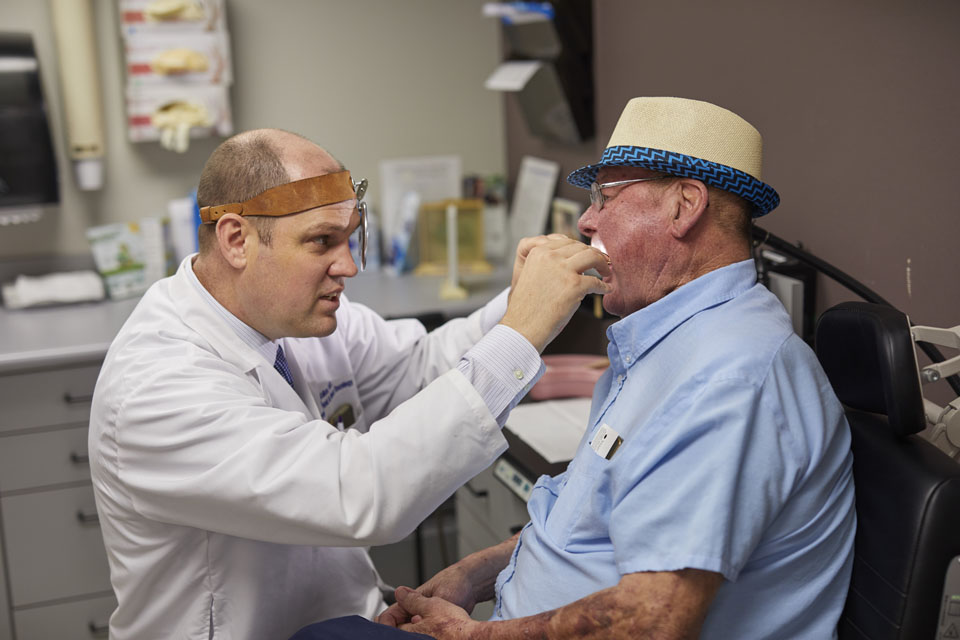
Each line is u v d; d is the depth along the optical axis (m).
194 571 1.38
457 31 3.42
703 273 1.23
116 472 1.34
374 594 1.58
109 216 3.16
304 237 1.31
